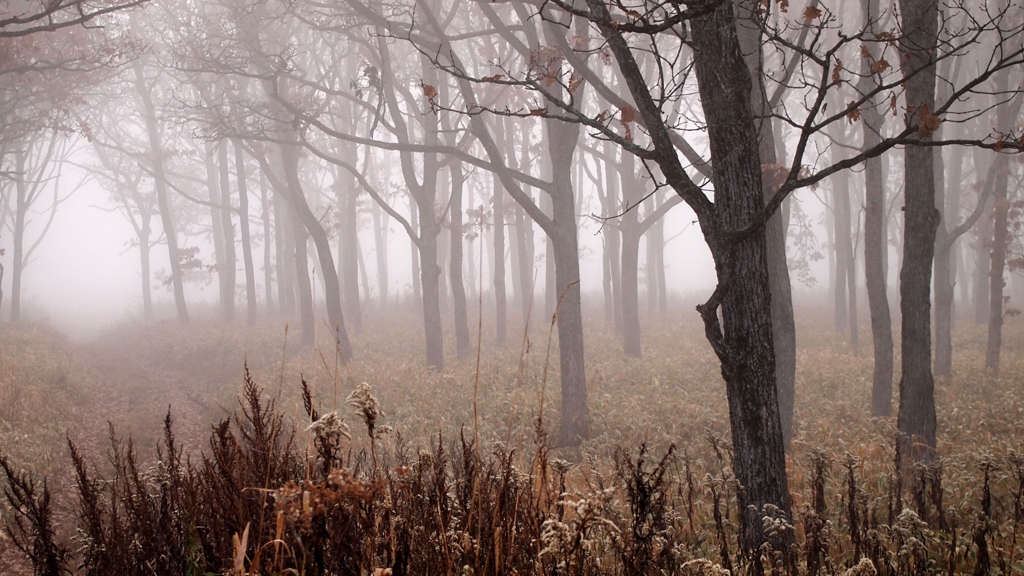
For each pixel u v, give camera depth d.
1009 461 6.54
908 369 9.55
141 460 10.74
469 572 2.47
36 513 3.37
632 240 20.66
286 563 2.40
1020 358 18.22
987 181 16.95
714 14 6.11
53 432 12.02
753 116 5.94
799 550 5.69
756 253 6.11
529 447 10.16
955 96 5.43
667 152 6.19
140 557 3.16
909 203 9.59
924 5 9.12
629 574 2.94
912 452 9.15
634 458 9.99
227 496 2.90
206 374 19.89
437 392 14.83
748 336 6.09
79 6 11.52
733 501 7.10
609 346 22.17
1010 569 5.42
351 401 2.30
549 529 2.32
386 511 2.35
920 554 4.91
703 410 12.58
